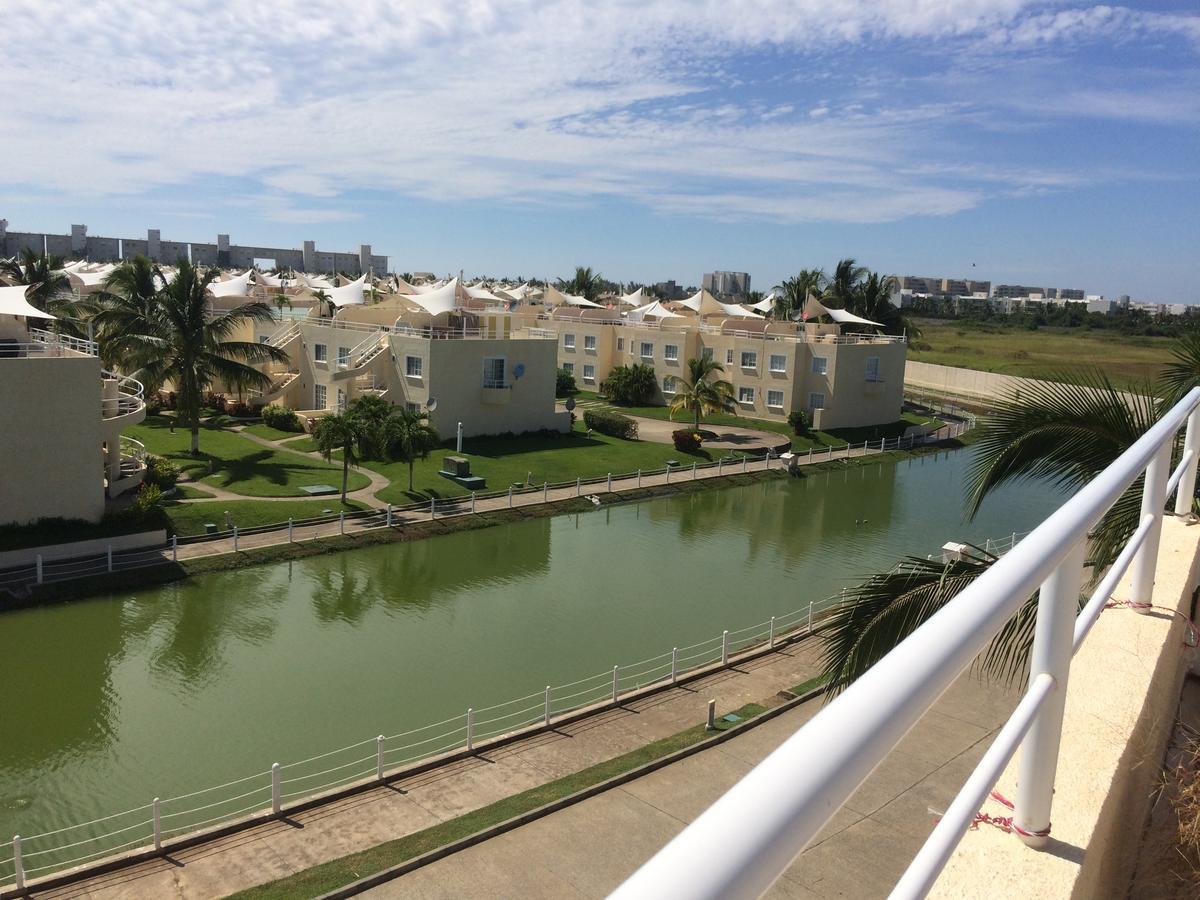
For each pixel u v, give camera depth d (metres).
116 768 16.41
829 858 12.27
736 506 39.31
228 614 24.27
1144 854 2.95
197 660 21.36
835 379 55.38
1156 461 3.49
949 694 17.55
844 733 1.01
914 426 59.41
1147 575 3.57
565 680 20.67
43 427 26.28
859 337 60.38
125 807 15.07
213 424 47.41
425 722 18.39
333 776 16.02
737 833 0.84
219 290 67.19
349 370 44.50
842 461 48.69
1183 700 3.94
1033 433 9.21
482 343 45.53
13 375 25.62
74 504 27.11
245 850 13.20
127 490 32.31
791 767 0.95
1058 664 1.95
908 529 36.09
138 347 38.00
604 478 40.81
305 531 30.48
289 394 51.03
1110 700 2.75
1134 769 2.65
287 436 44.84
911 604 8.96
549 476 40.31
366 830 13.77
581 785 15.05
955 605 1.37
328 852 13.16
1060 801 2.21
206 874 12.56
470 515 33.97
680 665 21.42
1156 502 3.52
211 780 16.02
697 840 0.84
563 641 23.16
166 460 34.28
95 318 40.03
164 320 39.44
